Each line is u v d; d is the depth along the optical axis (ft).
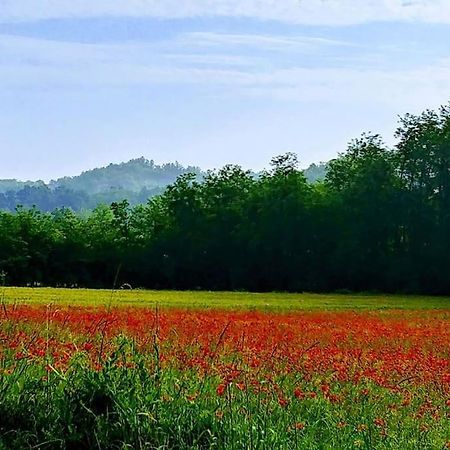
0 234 307.78
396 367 51.42
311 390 40.57
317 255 303.89
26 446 28.07
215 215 315.37
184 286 316.19
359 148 326.44
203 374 36.76
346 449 29.63
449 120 310.04
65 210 349.41
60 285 312.91
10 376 31.65
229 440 27.99
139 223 326.65
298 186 310.45
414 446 31.07
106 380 29.84
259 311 131.44
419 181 305.12
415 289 286.46
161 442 27.78
